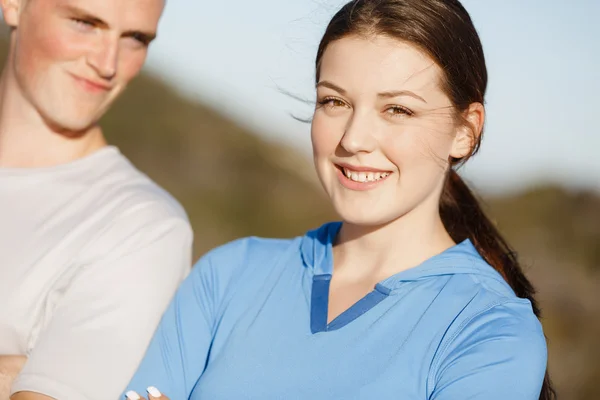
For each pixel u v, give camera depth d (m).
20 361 2.48
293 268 2.33
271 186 14.54
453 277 2.15
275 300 2.26
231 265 2.41
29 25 2.67
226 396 2.12
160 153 14.17
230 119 15.92
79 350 2.37
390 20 2.07
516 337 1.98
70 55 2.63
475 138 2.25
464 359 1.95
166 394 2.28
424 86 2.08
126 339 2.42
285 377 2.09
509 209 12.01
